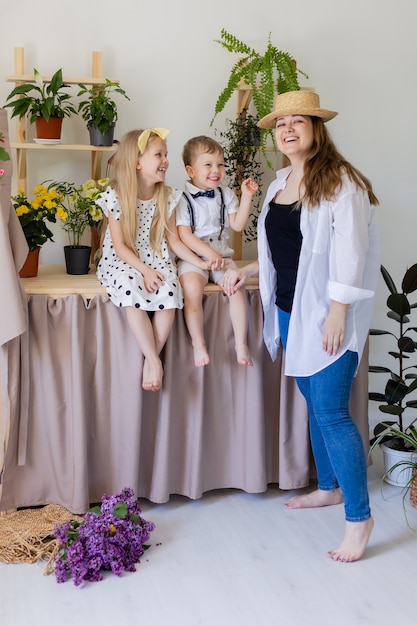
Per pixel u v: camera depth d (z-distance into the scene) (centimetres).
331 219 239
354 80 343
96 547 234
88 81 297
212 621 213
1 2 301
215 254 279
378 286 363
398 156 354
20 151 299
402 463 285
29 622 212
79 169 321
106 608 219
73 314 264
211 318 281
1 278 249
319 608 220
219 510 282
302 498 286
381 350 371
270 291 269
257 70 304
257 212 340
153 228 279
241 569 240
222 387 287
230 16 326
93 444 277
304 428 291
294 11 332
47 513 266
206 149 281
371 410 377
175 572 238
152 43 320
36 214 280
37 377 268
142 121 324
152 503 288
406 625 213
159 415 275
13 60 306
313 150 246
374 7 340
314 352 243
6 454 265
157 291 267
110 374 273
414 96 351
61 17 308
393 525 272
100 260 281
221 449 292
